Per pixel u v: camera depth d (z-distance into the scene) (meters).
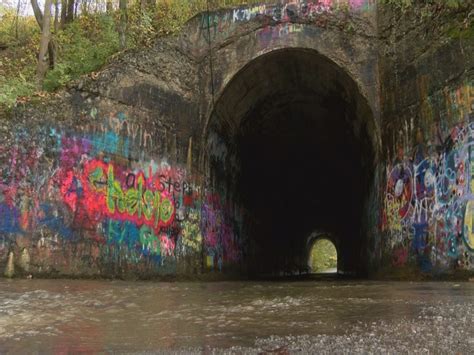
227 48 15.57
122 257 12.28
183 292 8.78
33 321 5.27
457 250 10.40
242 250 20.33
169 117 14.29
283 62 16.20
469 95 10.20
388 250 13.95
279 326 4.73
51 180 11.39
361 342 3.87
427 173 11.76
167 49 14.56
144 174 13.24
